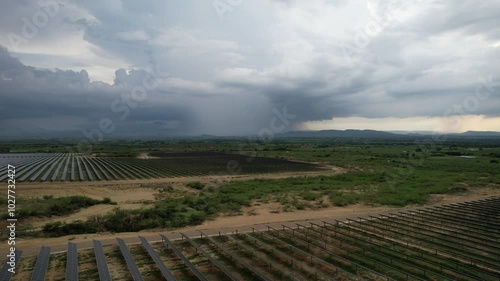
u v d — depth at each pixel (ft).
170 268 52.60
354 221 83.56
